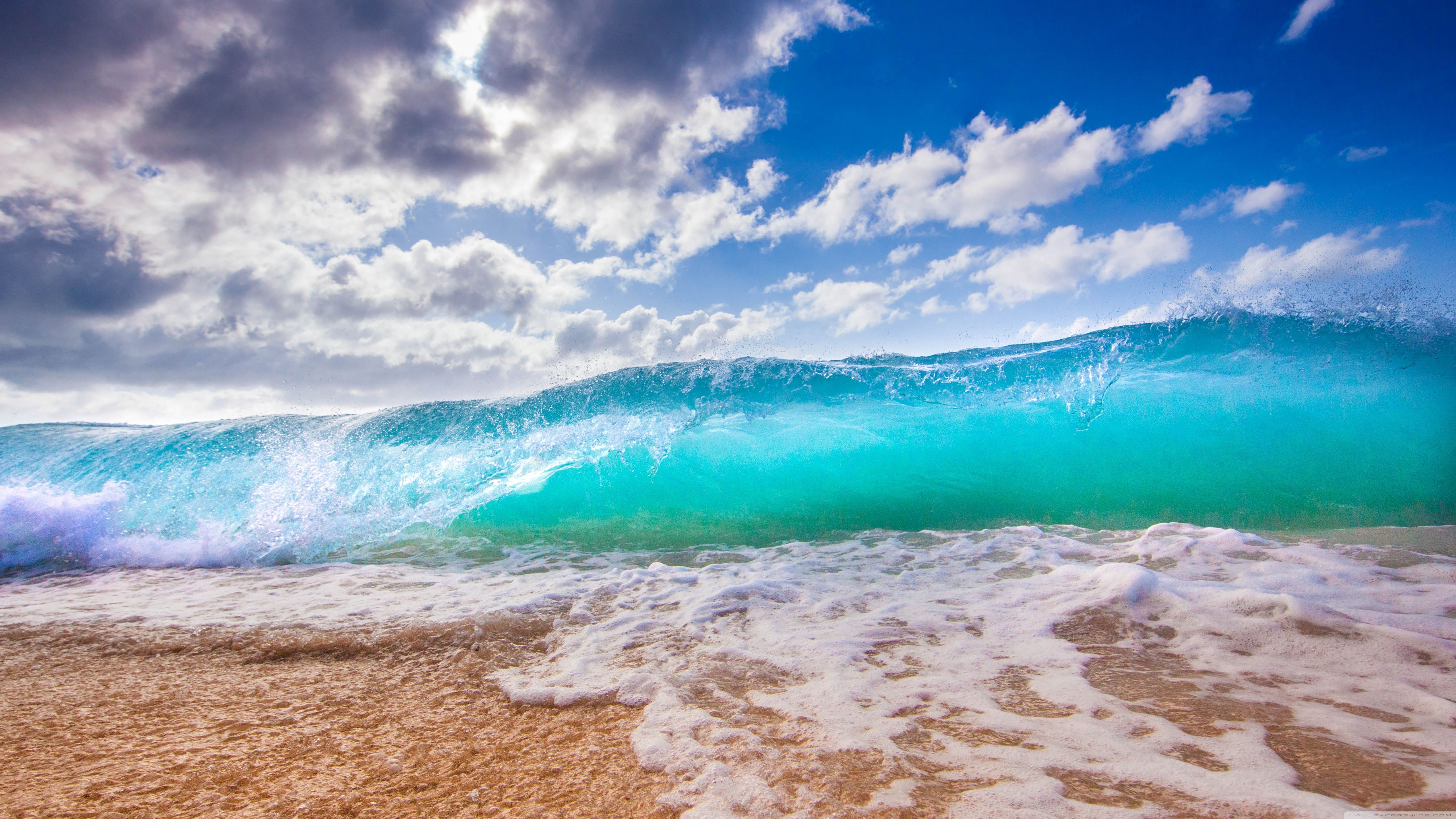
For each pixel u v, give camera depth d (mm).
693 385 9250
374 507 6574
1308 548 3803
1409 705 2008
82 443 9281
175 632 3533
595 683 2621
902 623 3107
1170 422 6832
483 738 2205
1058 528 4941
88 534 5973
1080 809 1517
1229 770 1670
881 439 7473
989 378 8477
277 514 6422
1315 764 1681
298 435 8773
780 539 5301
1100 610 3029
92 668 3037
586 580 4320
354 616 3748
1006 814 1508
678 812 1643
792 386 8992
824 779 1745
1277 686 2203
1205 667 2406
